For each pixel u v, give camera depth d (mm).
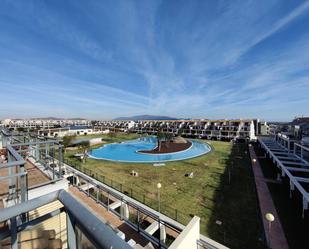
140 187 16719
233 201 14078
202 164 25625
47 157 9297
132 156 32531
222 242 9516
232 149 38625
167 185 17328
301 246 9242
